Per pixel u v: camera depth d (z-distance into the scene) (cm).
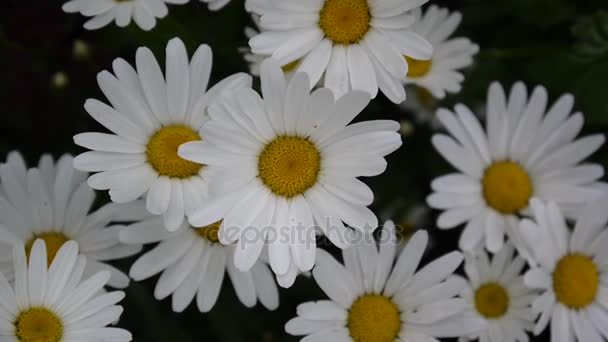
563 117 38
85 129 41
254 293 35
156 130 33
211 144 32
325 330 35
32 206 35
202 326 39
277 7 34
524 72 42
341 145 33
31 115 41
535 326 36
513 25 43
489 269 38
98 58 41
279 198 33
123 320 38
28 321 33
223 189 32
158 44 36
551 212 37
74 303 33
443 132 43
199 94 34
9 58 42
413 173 42
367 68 34
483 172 38
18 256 32
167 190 33
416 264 35
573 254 37
